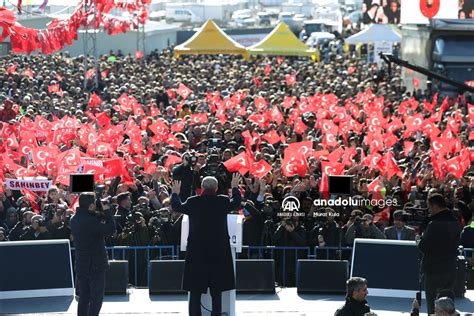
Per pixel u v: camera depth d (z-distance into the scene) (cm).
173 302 1819
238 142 3191
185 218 1630
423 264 1588
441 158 2631
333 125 3353
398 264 1834
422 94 5041
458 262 1859
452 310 1243
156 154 3084
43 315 1706
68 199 2411
